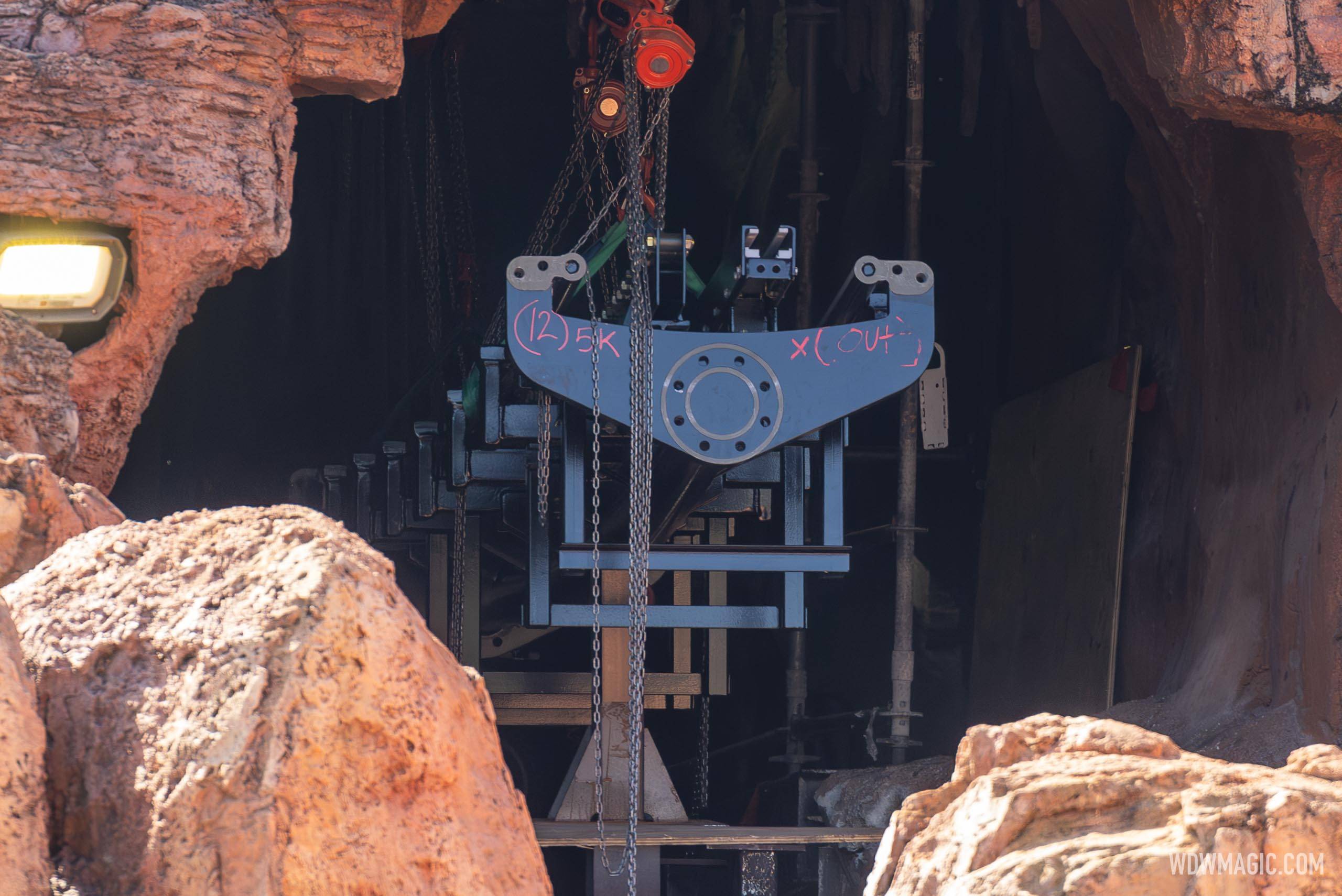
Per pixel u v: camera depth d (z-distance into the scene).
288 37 21.44
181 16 20.53
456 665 8.48
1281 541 23.70
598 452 24.02
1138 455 34.16
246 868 6.91
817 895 28.33
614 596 32.47
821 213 48.44
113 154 19.98
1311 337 23.25
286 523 8.24
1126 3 25.92
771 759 39.41
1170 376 32.56
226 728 7.18
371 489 37.94
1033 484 38.53
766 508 34.53
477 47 57.28
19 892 7.06
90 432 20.64
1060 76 36.47
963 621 46.00
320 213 51.50
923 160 35.38
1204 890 6.97
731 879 26.33
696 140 54.44
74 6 20.34
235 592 7.81
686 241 27.11
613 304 30.66
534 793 46.81
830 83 47.31
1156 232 33.19
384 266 53.09
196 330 49.72
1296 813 7.13
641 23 24.14
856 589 47.66
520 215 58.97
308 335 51.66
